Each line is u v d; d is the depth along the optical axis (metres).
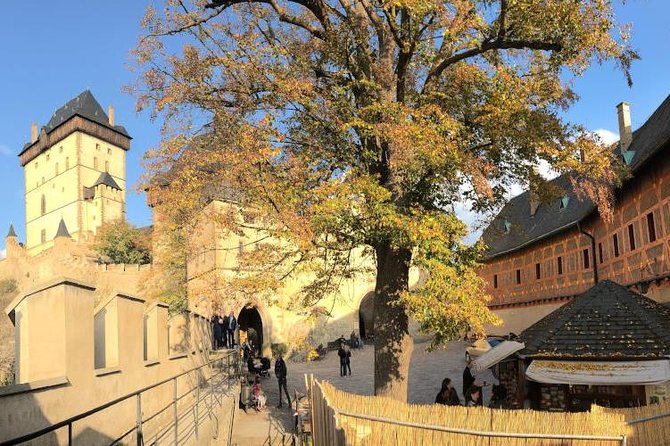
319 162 13.03
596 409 10.73
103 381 9.23
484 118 12.26
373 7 13.14
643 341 14.97
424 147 10.86
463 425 10.25
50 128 105.31
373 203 11.30
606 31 11.10
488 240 15.77
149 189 12.68
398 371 13.16
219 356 23.88
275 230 11.61
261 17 13.77
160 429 11.29
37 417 6.97
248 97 12.77
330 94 13.21
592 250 27.44
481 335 11.38
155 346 13.49
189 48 12.42
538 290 34.84
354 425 10.27
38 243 107.19
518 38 12.19
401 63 12.86
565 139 12.24
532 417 10.06
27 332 7.89
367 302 51.06
